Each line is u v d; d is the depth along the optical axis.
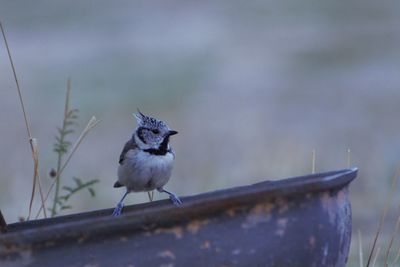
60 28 34.88
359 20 33.84
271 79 24.52
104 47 31.61
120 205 7.11
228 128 18.09
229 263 5.37
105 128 18.80
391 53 27.44
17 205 11.88
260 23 35.28
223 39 32.38
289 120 19.36
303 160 14.88
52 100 22.97
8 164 15.30
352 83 23.42
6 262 5.23
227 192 6.75
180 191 13.08
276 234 5.46
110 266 5.25
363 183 14.15
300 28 33.25
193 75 25.88
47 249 5.25
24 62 29.08
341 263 5.90
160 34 34.00
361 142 17.06
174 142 16.73
